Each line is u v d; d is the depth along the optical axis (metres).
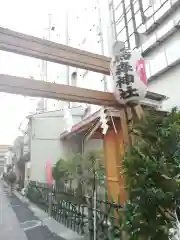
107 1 15.25
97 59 5.24
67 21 22.47
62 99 4.68
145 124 3.89
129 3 12.95
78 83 19.00
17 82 4.17
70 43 21.23
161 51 10.55
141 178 3.44
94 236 5.83
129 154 3.73
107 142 8.30
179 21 9.31
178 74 9.66
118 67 4.60
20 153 22.39
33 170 14.93
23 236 7.48
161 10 10.40
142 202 3.46
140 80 4.52
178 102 9.44
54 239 6.91
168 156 3.68
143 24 11.59
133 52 4.64
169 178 3.36
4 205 14.17
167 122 3.86
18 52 4.40
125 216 3.95
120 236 4.58
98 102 4.95
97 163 8.53
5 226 8.85
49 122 15.80
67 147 15.29
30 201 15.05
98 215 6.26
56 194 9.45
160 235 3.40
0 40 4.17
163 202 3.40
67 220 8.25
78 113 16.44
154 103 8.36
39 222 9.26
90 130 9.34
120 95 4.62
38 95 4.37
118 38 13.83
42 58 4.65
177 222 3.51
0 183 38.06
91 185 7.99
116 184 7.52
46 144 15.34
